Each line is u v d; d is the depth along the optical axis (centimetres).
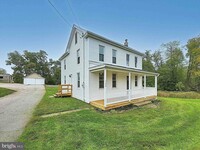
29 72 5312
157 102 1238
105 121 604
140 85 1625
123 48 1352
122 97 991
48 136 430
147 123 596
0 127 507
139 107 979
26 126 519
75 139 413
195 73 2731
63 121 585
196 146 396
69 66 1487
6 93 1566
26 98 1244
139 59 1661
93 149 358
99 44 1098
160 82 3088
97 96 1059
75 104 961
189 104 1196
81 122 576
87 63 1026
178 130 522
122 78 1319
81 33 1128
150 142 409
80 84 1158
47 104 951
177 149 376
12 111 748
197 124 607
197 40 2777
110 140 413
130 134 463
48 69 5597
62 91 1448
